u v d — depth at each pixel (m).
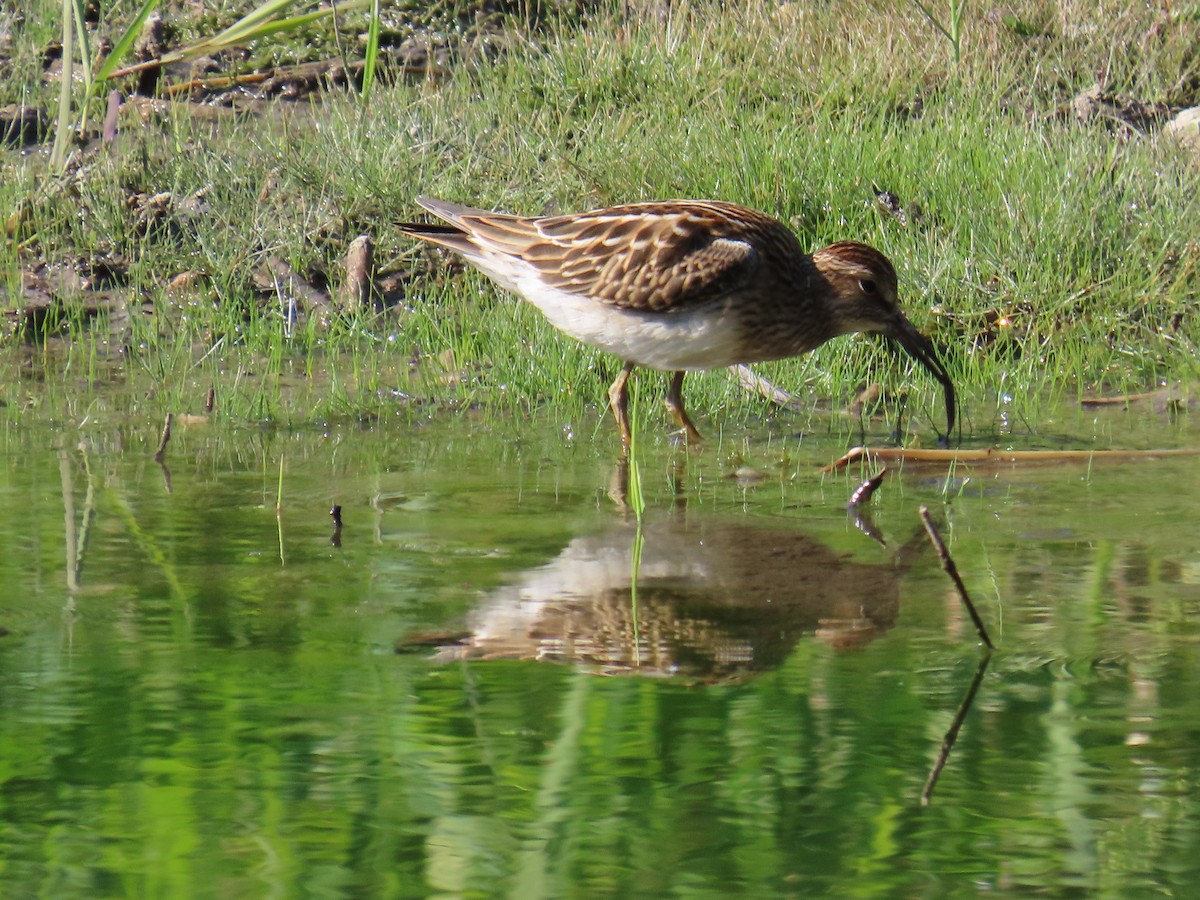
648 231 11.77
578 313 12.05
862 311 12.18
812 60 17.92
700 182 15.30
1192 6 18.56
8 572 8.96
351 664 7.68
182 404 12.88
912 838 6.16
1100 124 16.33
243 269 15.23
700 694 7.35
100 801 6.46
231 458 11.52
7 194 15.96
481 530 9.80
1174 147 15.52
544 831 6.23
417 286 15.13
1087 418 12.52
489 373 13.54
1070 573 8.93
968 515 10.09
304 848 6.12
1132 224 14.63
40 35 19.27
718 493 10.66
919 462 11.40
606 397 13.05
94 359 13.91
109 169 16.16
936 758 6.75
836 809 6.37
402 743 6.90
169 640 7.96
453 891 5.84
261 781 6.60
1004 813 6.31
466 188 15.61
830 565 9.11
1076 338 13.73
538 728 7.02
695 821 6.30
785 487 10.82
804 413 12.89
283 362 14.06
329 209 15.59
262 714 7.15
